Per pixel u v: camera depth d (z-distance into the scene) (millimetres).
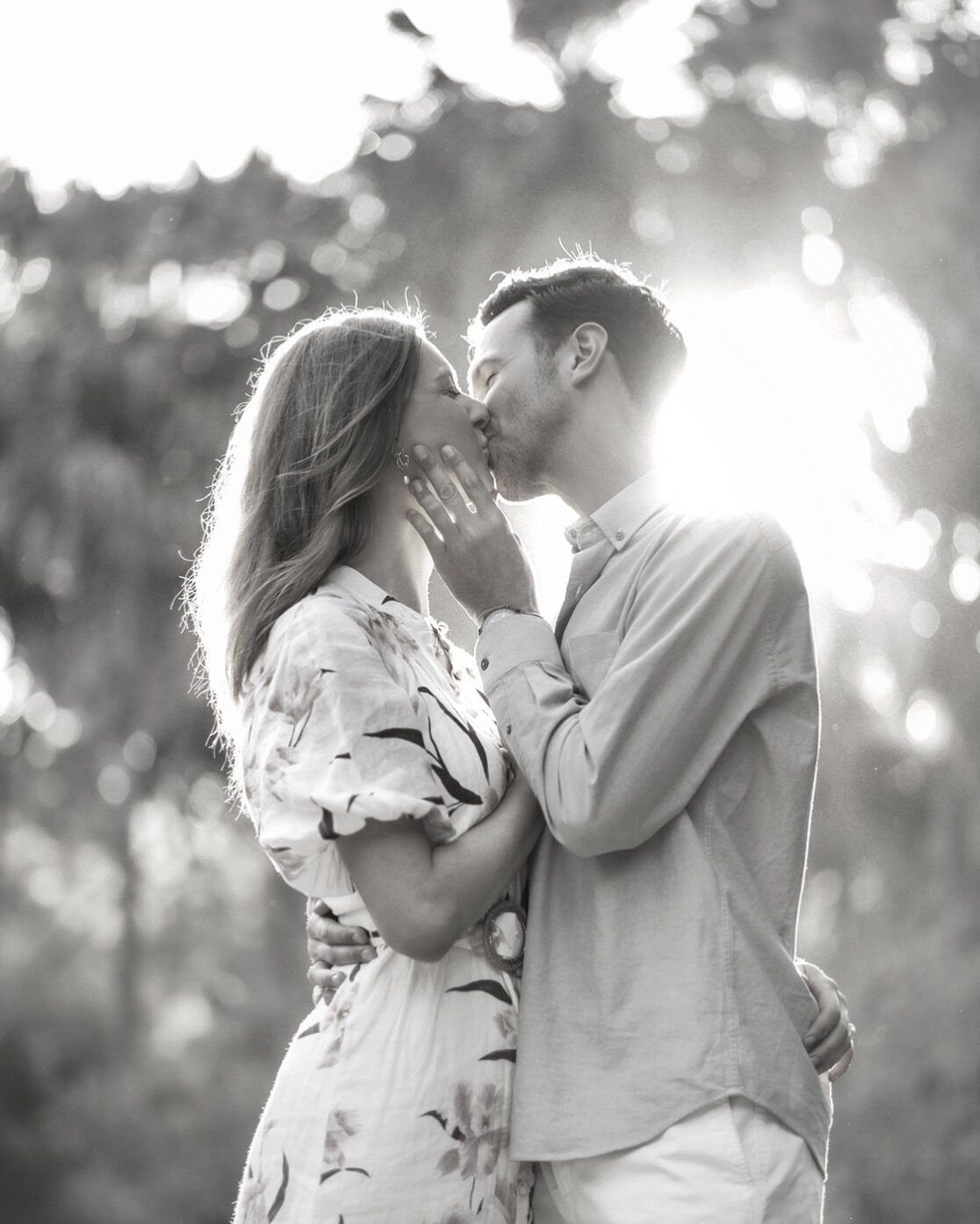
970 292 16531
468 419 2818
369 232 17000
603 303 2875
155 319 16828
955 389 16469
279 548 2707
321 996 2564
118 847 20234
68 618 16922
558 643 2732
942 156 16969
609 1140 2395
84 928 22453
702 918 2453
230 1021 19734
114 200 17516
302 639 2539
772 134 16656
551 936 2543
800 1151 2439
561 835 2465
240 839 18953
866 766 15906
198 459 16781
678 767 2467
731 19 17016
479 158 16188
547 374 2871
